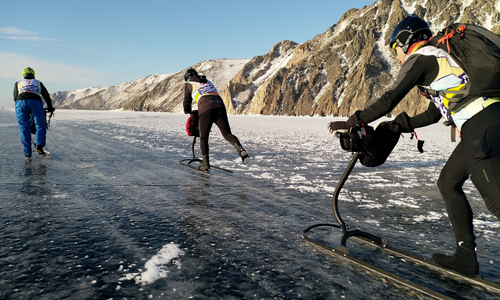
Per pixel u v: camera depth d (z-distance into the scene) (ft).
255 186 12.71
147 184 12.52
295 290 4.95
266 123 92.48
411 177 15.12
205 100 14.66
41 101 17.78
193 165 17.46
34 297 4.56
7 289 4.76
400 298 4.82
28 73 17.54
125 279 5.13
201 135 14.94
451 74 4.91
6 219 7.94
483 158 4.71
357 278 5.41
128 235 7.06
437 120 5.98
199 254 6.17
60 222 7.82
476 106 4.83
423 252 6.55
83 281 5.03
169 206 9.52
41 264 5.58
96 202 9.73
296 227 7.95
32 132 18.43
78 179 13.01
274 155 22.81
